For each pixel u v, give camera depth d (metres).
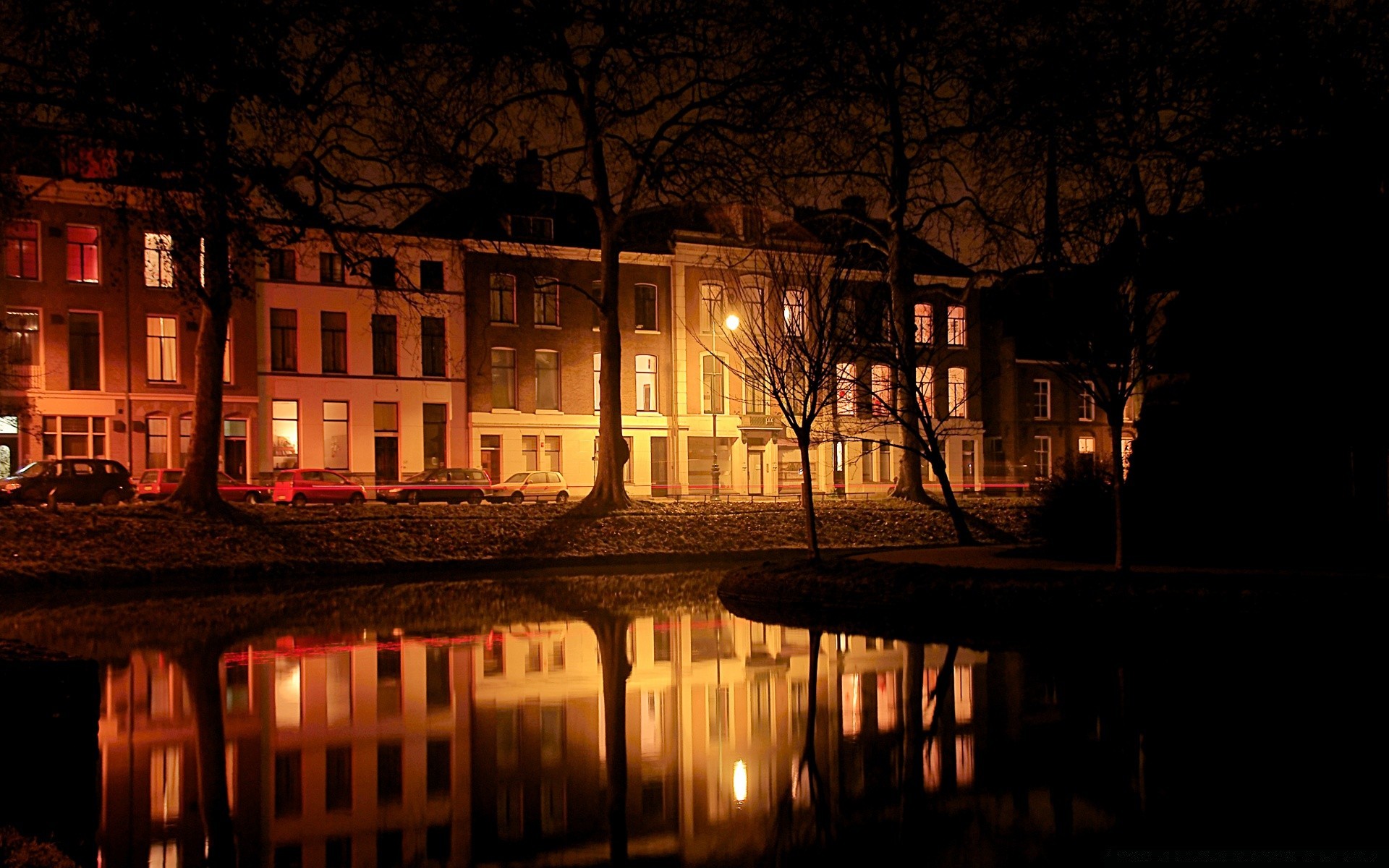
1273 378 21.23
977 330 63.50
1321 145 20.97
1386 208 20.25
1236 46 22.72
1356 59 20.77
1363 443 20.19
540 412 54.62
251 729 10.62
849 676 13.05
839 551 33.88
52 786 8.70
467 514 34.28
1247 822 7.38
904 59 31.92
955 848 7.01
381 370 52.03
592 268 56.06
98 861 6.94
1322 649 14.21
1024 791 8.10
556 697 12.16
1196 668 12.90
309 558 28.73
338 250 29.08
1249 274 21.44
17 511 28.23
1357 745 9.18
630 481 55.56
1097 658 13.85
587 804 8.10
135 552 26.91
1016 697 11.40
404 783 8.69
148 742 10.11
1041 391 66.44
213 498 30.12
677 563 32.12
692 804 8.04
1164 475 22.09
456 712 11.38
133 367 46.41
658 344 56.78
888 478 61.03
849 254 28.22
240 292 27.31
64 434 45.31
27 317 44.66
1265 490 20.89
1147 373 20.19
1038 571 18.44
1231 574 16.97
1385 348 20.20
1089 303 17.36
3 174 22.55
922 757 9.18
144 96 14.83
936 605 18.19
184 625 18.73
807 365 25.11
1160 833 7.17
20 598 23.20
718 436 57.22
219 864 6.89
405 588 25.55
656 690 12.48
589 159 33.62
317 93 20.53
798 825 7.51
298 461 50.16
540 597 23.36
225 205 18.70
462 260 53.03
